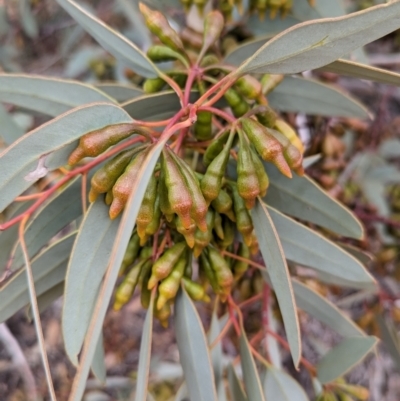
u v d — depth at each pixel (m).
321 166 0.30
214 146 0.16
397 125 0.41
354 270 0.18
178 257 0.17
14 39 0.50
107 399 0.49
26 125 0.36
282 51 0.14
